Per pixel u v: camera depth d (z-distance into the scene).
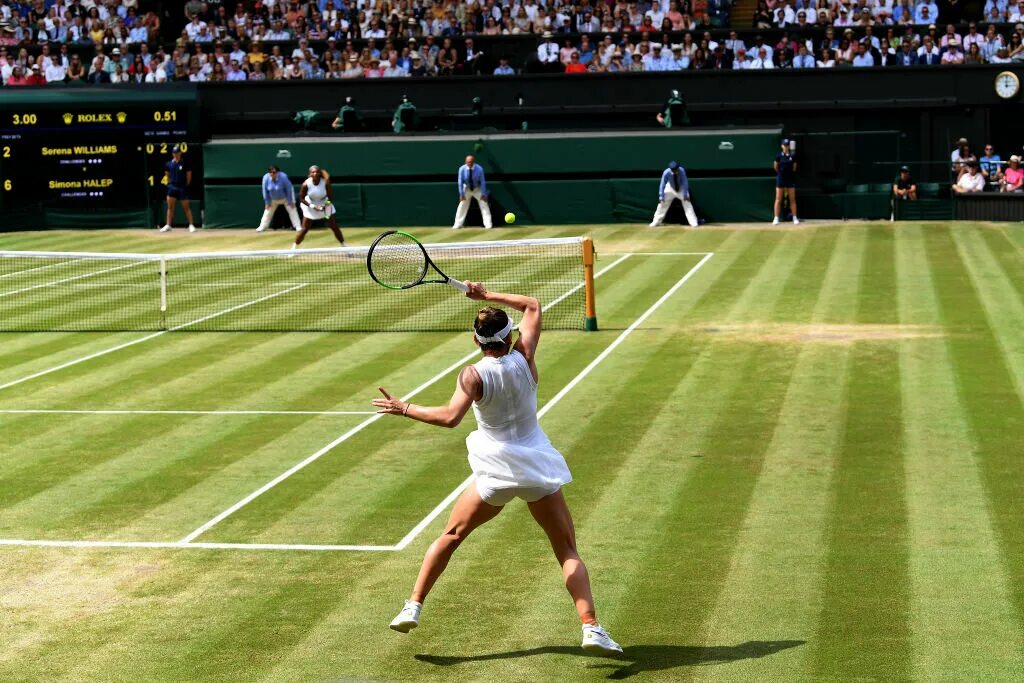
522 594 10.22
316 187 30.33
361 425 15.83
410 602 9.06
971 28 37.31
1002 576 10.32
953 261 27.48
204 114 38.81
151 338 22.11
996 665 8.69
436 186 36.78
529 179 36.66
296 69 39.31
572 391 17.33
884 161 37.62
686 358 19.16
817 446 14.32
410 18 39.75
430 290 25.92
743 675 8.66
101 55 39.47
